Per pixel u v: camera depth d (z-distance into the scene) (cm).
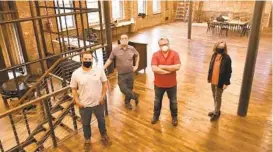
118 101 513
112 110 476
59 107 482
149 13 1439
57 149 372
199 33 1209
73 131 415
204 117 439
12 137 465
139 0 1363
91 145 376
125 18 1284
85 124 354
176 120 418
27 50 719
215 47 380
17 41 708
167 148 363
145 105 493
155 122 427
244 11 1354
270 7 1259
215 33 1196
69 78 524
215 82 393
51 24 761
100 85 341
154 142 378
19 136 466
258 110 458
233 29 1244
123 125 425
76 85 333
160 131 404
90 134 367
